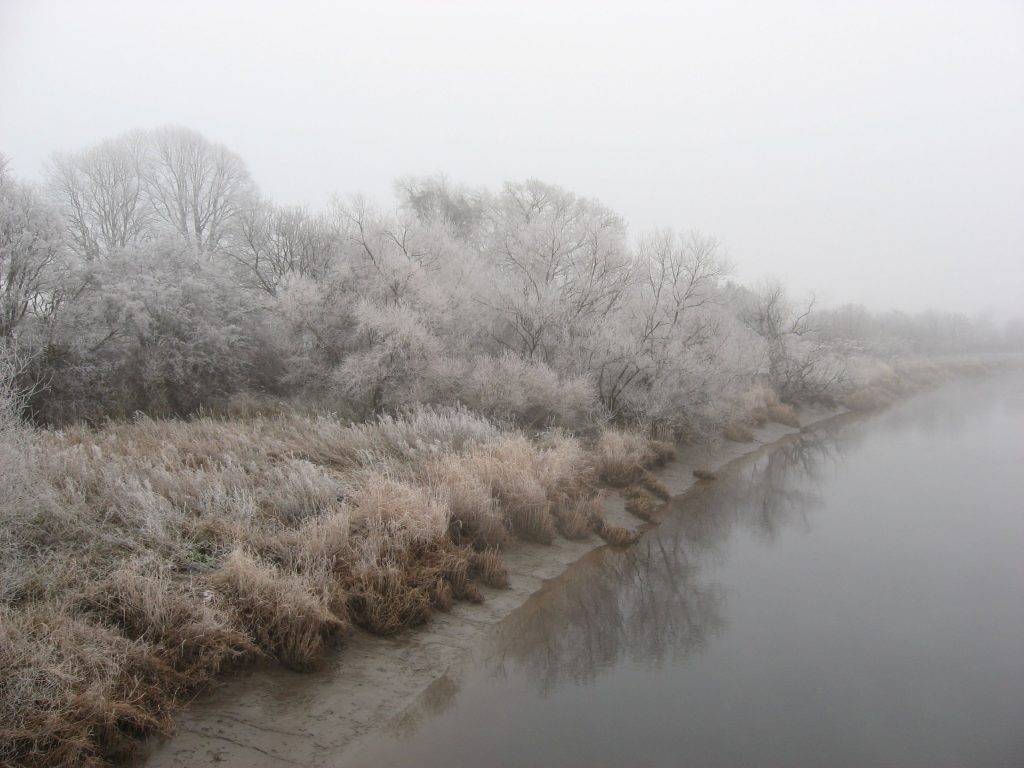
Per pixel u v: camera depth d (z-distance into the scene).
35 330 13.33
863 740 5.36
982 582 8.92
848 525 11.49
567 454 11.37
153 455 9.05
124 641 4.80
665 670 6.46
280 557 6.56
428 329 14.63
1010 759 5.14
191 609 5.29
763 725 5.51
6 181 13.67
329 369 15.52
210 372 15.73
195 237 25.17
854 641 7.18
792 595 8.44
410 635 6.46
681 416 15.68
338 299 15.59
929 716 5.74
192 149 26.34
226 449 9.95
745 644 7.06
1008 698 6.07
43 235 13.70
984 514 12.21
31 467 6.68
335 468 9.95
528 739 5.14
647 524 10.96
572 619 7.43
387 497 7.88
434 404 13.82
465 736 5.10
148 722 4.46
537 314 15.41
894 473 15.66
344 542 6.89
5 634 4.35
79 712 4.20
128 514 6.71
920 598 8.37
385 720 5.17
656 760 4.95
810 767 4.95
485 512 8.66
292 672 5.49
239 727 4.75
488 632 6.84
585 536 9.83
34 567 5.54
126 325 14.55
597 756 4.96
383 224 16.20
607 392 15.69
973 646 7.10
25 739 3.95
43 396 12.98
